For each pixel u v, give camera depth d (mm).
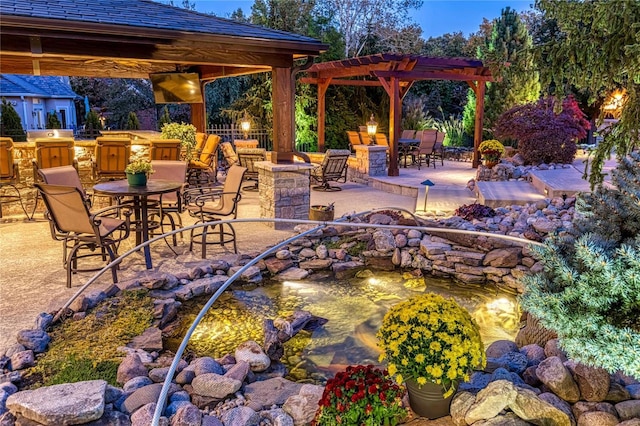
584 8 1989
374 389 2408
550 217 6352
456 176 11492
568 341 2092
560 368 2611
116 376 3209
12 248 5820
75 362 3367
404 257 5879
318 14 20250
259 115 16594
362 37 22250
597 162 2342
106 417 2666
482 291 5180
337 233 6473
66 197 4430
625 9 1880
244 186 10344
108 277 4828
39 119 21125
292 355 3752
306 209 7297
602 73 2076
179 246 5973
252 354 3512
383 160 11414
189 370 3236
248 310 4566
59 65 9094
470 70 12320
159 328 4105
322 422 2441
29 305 4172
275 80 6934
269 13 18062
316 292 5074
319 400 2594
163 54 6027
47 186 4430
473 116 15648
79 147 8188
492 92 14844
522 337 3586
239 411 2738
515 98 14102
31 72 8875
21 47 5188
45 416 2535
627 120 2191
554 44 2168
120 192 4945
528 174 9586
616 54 1992
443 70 12141
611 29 1928
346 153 9977
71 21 5156
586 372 2557
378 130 17812
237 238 6379
